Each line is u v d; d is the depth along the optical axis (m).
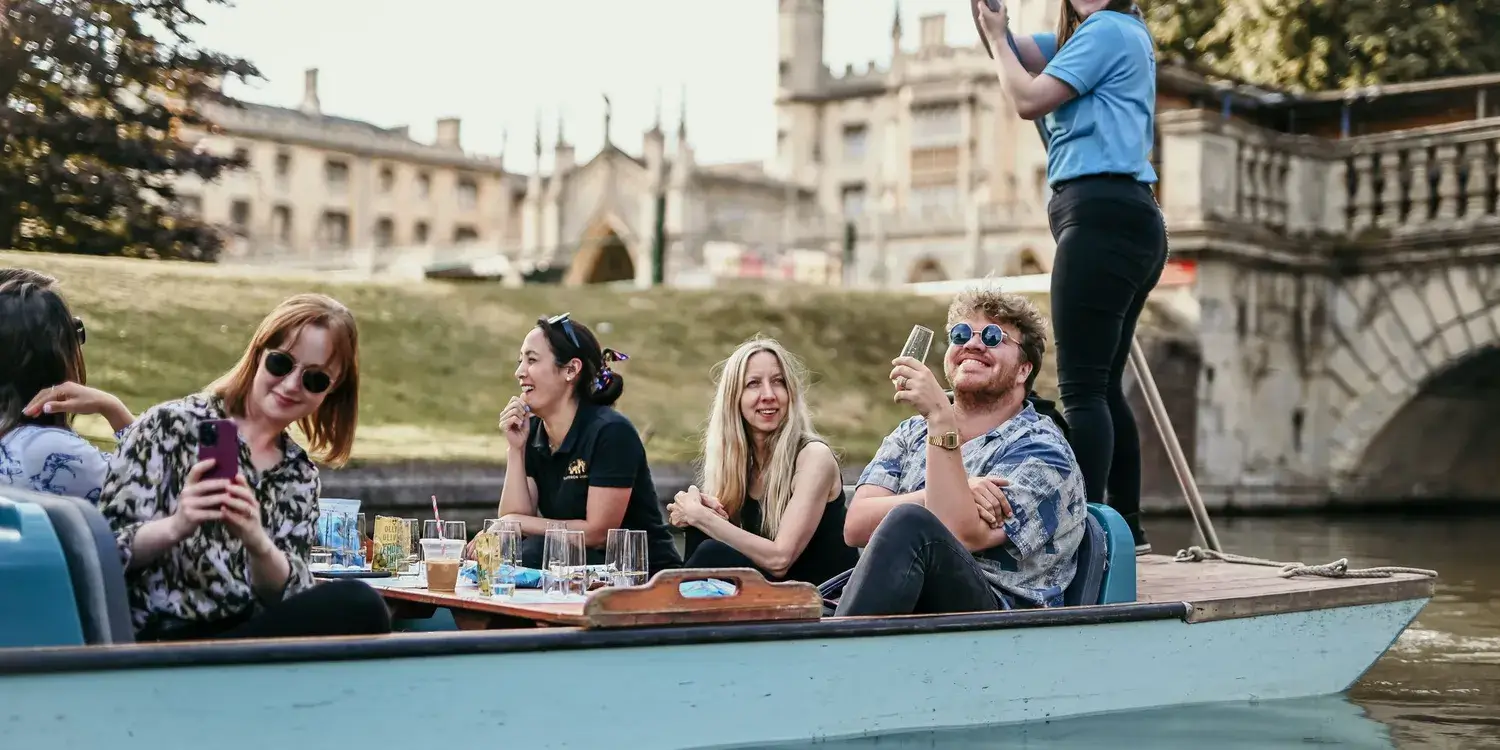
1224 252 17.72
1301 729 4.84
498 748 3.51
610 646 3.67
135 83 20.52
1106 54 5.61
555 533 4.25
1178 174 17.92
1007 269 53.72
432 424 15.50
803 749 3.99
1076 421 5.69
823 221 59.44
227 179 76.88
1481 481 20.77
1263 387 18.47
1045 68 5.71
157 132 21.23
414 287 19.84
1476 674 6.25
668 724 3.76
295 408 3.63
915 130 73.62
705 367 20.19
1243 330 18.14
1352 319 18.56
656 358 20.08
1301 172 18.62
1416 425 19.23
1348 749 4.58
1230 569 6.30
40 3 18.89
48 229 19.58
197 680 3.13
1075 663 4.61
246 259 73.94
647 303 21.94
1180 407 17.92
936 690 4.26
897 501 4.65
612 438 5.38
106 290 15.99
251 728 3.20
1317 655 5.46
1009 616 4.38
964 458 4.62
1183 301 18.08
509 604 4.00
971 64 72.19
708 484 5.17
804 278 51.38
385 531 4.85
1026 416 4.62
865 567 4.25
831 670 4.04
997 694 4.39
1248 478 18.23
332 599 3.54
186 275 17.45
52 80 19.34
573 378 5.45
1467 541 14.34
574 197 69.25
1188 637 4.96
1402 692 5.76
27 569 3.13
